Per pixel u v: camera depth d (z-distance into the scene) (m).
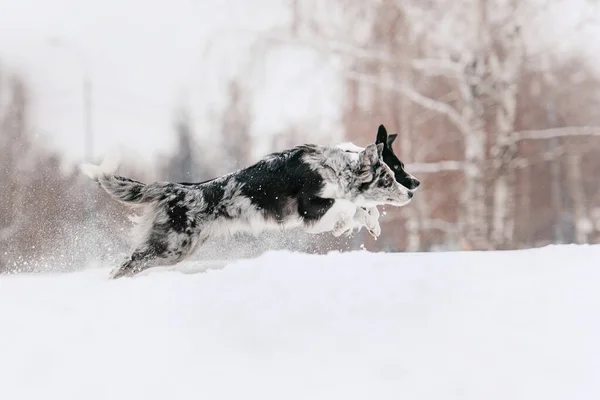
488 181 31.94
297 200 10.38
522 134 31.83
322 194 10.41
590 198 43.25
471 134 31.42
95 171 9.99
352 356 4.74
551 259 7.80
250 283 6.54
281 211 10.35
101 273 10.23
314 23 33.84
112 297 6.47
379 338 5.04
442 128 35.41
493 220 31.77
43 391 4.37
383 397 4.16
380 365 4.59
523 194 40.16
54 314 5.91
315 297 5.94
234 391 4.28
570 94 37.81
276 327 5.25
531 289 6.18
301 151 10.53
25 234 13.80
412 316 5.49
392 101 34.31
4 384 4.48
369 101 34.62
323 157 10.54
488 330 5.16
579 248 9.38
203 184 10.27
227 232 10.31
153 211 10.03
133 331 5.33
